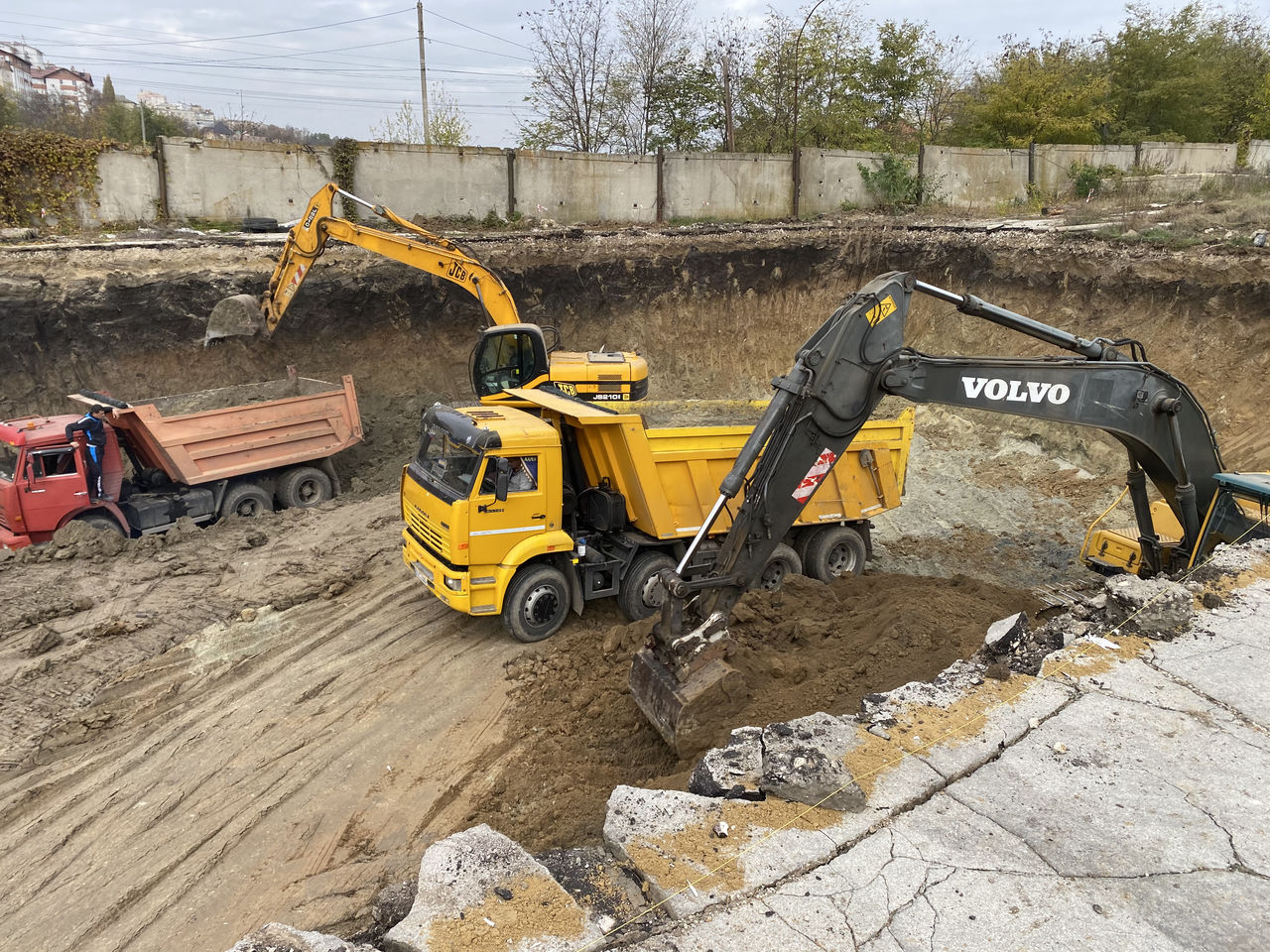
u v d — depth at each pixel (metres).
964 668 5.45
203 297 16.36
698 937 3.33
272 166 20.42
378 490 13.88
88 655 8.60
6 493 10.53
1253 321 14.43
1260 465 12.77
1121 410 7.22
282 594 9.93
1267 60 37.09
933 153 26.03
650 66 33.12
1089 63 36.75
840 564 10.82
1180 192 22.36
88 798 6.67
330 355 17.55
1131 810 4.08
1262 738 4.65
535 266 19.77
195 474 11.78
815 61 32.03
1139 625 5.85
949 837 3.91
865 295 6.54
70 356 15.30
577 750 7.29
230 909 5.61
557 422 9.68
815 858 3.77
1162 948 3.28
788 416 6.50
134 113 45.44
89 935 5.41
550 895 3.45
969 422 16.83
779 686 7.34
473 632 9.29
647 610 9.50
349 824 6.40
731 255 21.14
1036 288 18.12
